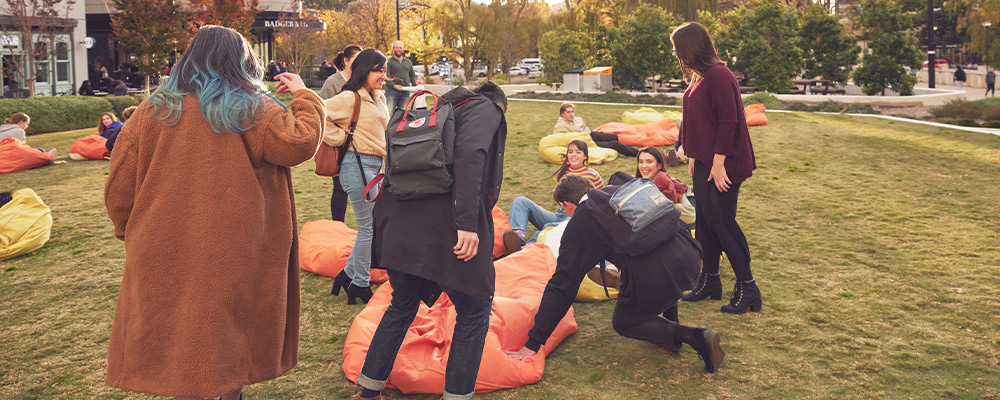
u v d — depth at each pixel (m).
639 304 3.59
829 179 8.84
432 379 3.30
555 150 10.19
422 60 46.97
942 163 9.88
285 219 2.70
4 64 25.06
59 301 4.81
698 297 4.66
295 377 3.55
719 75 4.25
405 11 48.31
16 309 4.65
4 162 10.35
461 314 3.03
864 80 25.45
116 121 11.87
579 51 31.12
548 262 4.64
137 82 32.03
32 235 6.02
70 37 28.28
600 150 10.22
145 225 2.49
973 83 39.44
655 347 3.88
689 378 3.49
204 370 2.44
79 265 5.66
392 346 3.08
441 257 2.84
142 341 2.49
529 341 3.56
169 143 2.51
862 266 5.30
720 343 3.78
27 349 3.98
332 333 4.15
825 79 25.94
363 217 4.52
